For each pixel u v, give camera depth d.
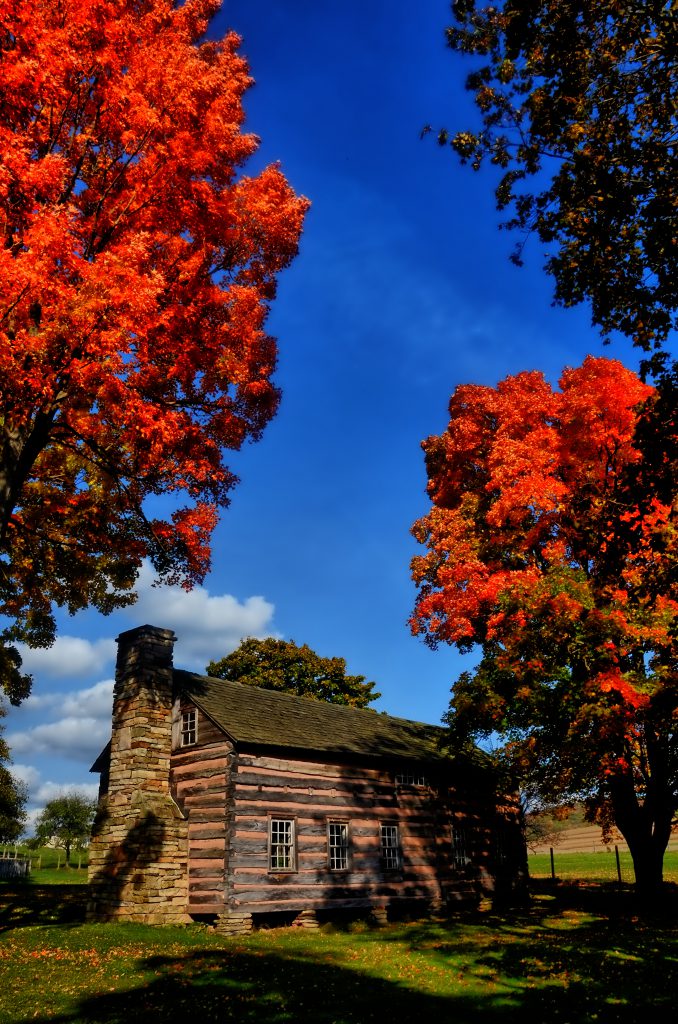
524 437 22.14
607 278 8.65
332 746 22.77
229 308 15.16
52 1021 9.48
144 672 21.08
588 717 17.19
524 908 24.81
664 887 21.64
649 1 7.99
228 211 14.41
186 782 20.62
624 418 19.28
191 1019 9.55
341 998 10.82
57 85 11.45
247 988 11.38
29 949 14.59
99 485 17.30
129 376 13.74
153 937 16.23
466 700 20.53
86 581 19.78
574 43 8.55
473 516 23.09
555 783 21.42
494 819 28.97
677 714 17.02
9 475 12.58
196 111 13.39
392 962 13.82
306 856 20.80
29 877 45.75
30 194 11.35
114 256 11.53
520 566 21.80
